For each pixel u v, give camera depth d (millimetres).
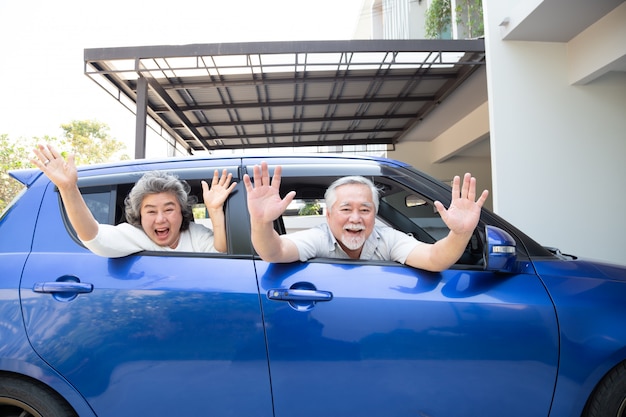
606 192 6859
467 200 1626
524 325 1742
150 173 1965
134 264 1791
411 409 1689
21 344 1668
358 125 13461
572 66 6961
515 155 6852
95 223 1699
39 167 1594
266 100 10883
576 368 1730
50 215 1901
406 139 14945
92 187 2010
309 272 1786
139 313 1699
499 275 1840
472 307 1746
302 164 2076
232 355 1683
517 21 6562
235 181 1998
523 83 6941
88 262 1790
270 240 1631
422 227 2430
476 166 15055
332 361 1687
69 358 1668
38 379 1667
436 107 11484
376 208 1893
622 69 6453
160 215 1875
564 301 1787
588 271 1906
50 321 1688
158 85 9211
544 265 1899
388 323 1711
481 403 1705
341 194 1846
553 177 6855
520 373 1718
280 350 1686
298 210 2291
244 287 1745
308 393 1681
